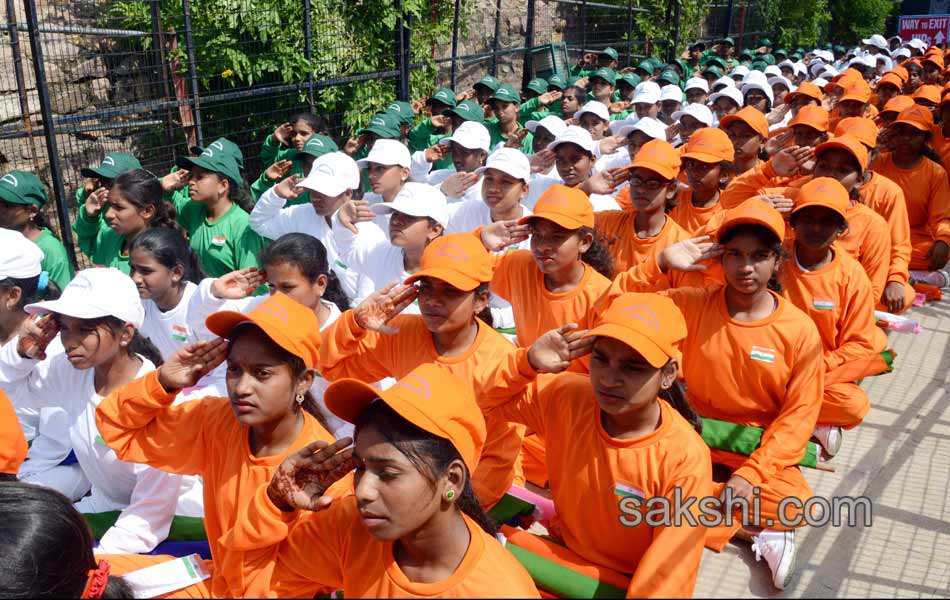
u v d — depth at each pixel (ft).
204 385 14.57
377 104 33.55
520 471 12.98
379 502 7.25
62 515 8.53
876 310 19.27
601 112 28.14
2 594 8.03
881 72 53.62
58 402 12.46
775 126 32.96
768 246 12.20
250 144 29.45
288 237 13.55
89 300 11.03
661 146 16.67
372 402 7.61
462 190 20.25
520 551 10.19
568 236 13.75
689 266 12.98
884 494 13.65
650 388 9.13
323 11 31.45
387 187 20.38
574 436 10.03
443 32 37.91
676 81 40.78
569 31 53.47
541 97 34.55
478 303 11.65
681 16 60.44
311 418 9.85
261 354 8.91
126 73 29.48
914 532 12.59
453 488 7.51
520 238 14.52
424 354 11.95
